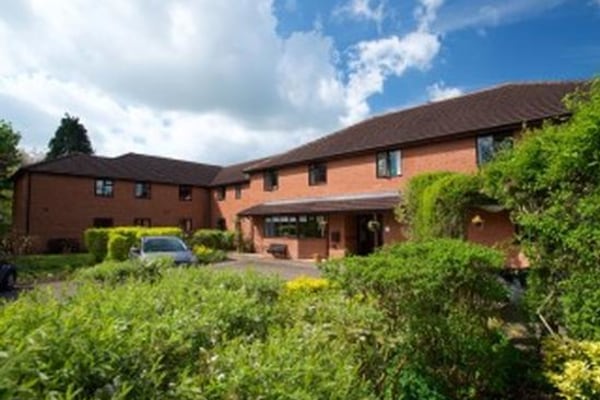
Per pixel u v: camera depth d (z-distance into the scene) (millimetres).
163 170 39250
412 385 4371
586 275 5504
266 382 2256
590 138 5559
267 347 2680
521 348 6156
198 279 5070
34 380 1720
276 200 29703
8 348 1926
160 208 36969
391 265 4922
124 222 34656
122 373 2191
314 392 2332
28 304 2721
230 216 37656
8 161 24922
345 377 2561
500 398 5328
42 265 22516
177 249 17062
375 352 3877
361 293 4910
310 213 23969
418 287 4668
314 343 2971
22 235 27875
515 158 6684
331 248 24219
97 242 24594
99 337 2252
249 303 3785
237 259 26469
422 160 20688
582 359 5070
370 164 23281
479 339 5262
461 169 19047
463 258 4988
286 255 27188
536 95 18891
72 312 2529
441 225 12297
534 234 6293
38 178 30766
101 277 6234
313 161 26562
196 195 39594
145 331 2590
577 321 5520
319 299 4523
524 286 7094
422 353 4699
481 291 5262
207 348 2838
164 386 2334
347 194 24484
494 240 16031
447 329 4945
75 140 61406
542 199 6379
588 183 5660
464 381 5086
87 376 2061
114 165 36219
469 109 21203
